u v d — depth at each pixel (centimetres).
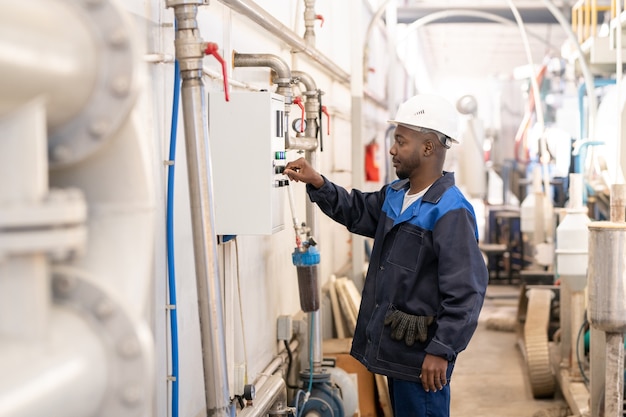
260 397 307
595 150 471
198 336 273
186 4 187
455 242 263
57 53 95
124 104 105
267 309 367
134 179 117
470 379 540
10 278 95
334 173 586
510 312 775
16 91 91
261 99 262
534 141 711
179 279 249
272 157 265
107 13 104
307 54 413
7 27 87
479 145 1023
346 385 382
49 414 93
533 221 712
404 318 271
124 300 110
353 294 508
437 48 1568
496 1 955
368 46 673
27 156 94
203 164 188
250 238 333
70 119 104
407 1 1009
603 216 695
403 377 271
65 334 101
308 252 343
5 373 90
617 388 326
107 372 105
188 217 259
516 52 1622
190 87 188
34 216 90
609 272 317
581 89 556
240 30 316
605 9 628
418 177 283
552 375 477
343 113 632
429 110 280
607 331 323
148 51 221
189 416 262
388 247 281
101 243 117
